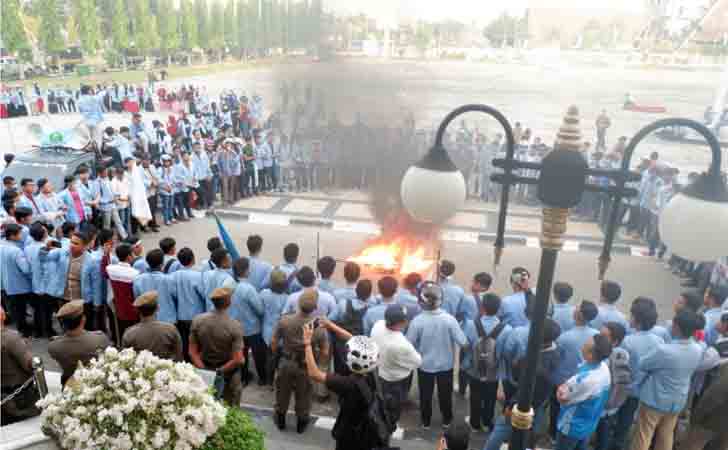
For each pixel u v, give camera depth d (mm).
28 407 4648
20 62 33625
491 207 15117
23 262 7445
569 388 4707
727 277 9266
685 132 19281
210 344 5109
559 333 5090
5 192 9219
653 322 5406
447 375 5816
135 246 7160
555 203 2619
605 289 6145
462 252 11898
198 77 38406
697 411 4996
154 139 16266
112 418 3072
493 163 2969
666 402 5031
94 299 7266
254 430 3682
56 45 36250
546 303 2766
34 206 9656
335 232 12820
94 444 3035
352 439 3936
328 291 6844
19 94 24391
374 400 3928
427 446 5715
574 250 12312
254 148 15359
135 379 3193
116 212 11352
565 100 21750
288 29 27688
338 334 4910
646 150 18047
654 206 11859
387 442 3990
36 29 35469
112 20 41000
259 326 6598
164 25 44281
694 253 2535
